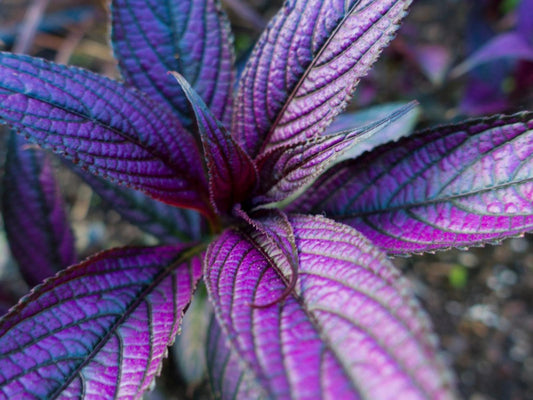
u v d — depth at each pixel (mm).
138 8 273
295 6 241
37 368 213
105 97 241
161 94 279
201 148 283
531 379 474
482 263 531
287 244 213
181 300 247
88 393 212
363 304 182
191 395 370
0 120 217
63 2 530
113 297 240
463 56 619
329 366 171
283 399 166
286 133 251
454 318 505
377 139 331
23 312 220
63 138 226
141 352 223
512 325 500
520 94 488
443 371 158
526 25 437
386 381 163
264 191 252
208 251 233
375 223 254
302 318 187
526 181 232
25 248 323
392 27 221
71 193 560
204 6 277
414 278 525
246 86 255
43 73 231
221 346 300
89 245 518
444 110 572
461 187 243
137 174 243
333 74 235
